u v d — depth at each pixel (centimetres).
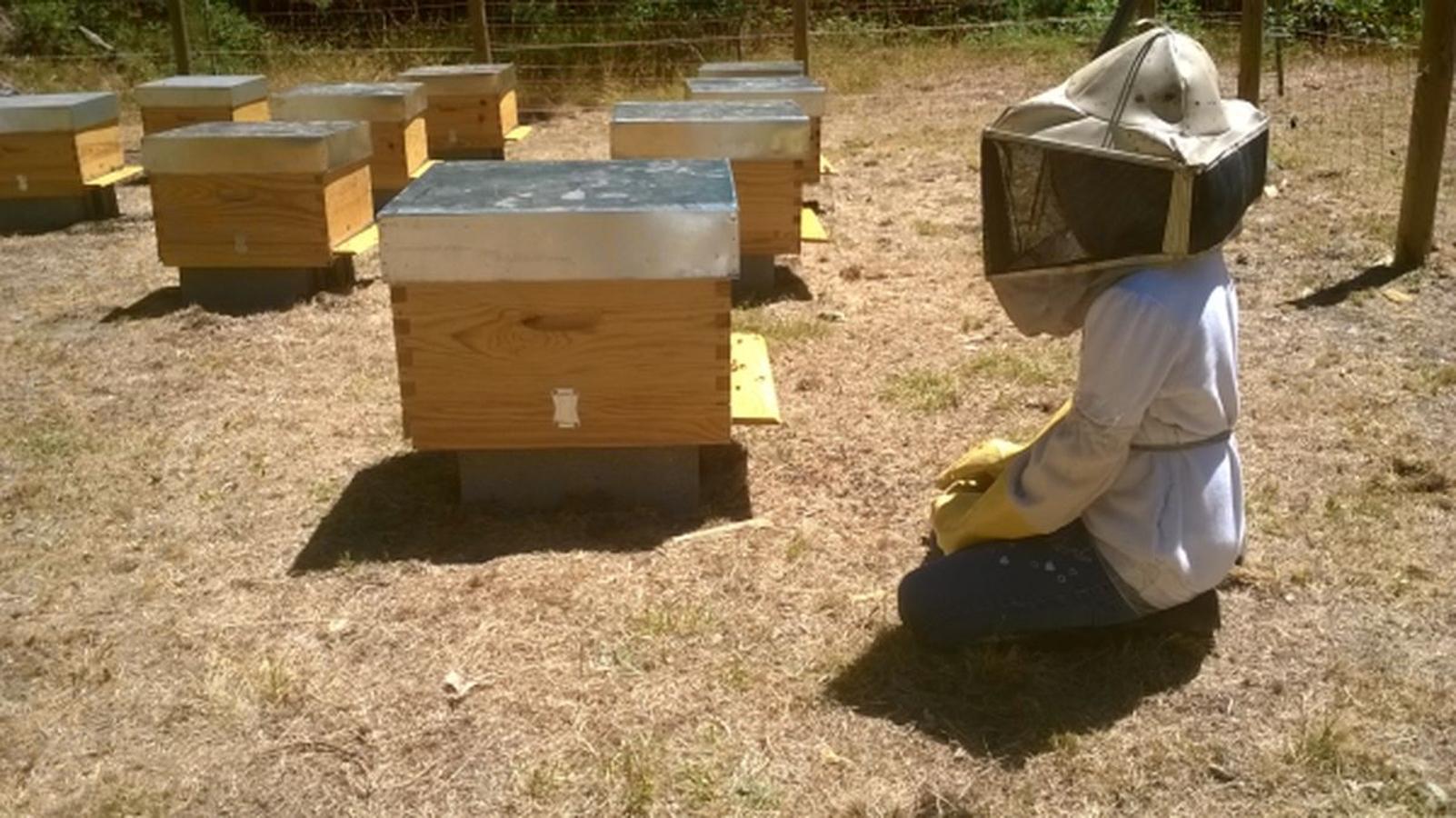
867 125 1123
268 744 286
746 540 376
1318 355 520
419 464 434
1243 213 284
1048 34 1559
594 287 366
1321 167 845
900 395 491
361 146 659
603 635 324
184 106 827
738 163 606
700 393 377
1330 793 265
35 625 337
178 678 312
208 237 616
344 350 557
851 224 775
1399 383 489
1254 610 333
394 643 322
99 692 307
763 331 565
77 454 450
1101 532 295
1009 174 282
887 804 263
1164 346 274
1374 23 1409
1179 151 261
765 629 327
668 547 371
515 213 356
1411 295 590
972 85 1307
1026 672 305
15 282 687
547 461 392
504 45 1477
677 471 393
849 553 369
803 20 1105
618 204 364
